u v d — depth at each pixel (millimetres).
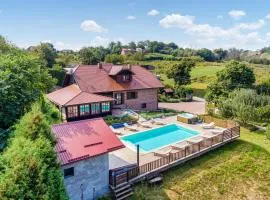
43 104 22406
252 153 26672
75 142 17578
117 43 157750
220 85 45312
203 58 127750
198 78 81688
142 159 23000
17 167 10234
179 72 64500
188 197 19141
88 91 37531
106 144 18344
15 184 9828
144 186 19484
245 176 22578
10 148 12102
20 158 10656
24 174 10242
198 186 20516
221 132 29234
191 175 21781
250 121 36875
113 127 32281
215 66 101125
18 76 19922
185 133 32250
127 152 24531
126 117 35469
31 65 23609
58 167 12570
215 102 42406
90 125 19766
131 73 42281
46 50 68750
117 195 17844
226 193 20203
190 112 43000
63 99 34781
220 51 158375
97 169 17625
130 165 20875
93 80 40000
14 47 39188
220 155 25688
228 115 38062
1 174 10648
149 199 18172
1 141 16234
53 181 11586
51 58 69438
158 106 47656
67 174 16344
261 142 29656
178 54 138750
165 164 21969
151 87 42875
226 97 42156
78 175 16688
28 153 10906
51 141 13531
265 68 92250
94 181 17578
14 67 20688
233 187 21000
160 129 32531
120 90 39938
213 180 21516
